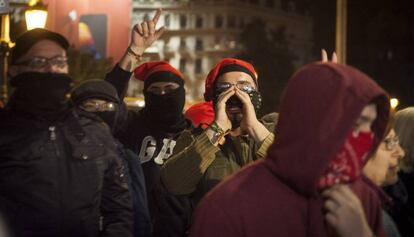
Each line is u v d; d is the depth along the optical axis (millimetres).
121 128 4855
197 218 2412
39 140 3184
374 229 2430
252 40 71188
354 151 2283
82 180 3217
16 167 3135
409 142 4074
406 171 4055
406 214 3977
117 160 3422
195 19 84688
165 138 4836
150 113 4855
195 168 3670
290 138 2260
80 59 41438
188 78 84875
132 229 3498
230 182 2408
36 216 3113
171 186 3738
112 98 4391
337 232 2191
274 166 2305
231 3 84312
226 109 3854
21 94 3230
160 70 4879
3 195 3129
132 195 3846
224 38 84750
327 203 2205
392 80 75500
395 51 75062
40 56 3258
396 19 75062
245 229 2332
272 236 2322
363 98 2191
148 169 4727
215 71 4383
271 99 69438
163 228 4348
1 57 11867
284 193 2334
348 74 2248
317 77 2248
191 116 5324
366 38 75375
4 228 3090
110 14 47000
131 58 4742
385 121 2350
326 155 2182
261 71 70188
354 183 2348
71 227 3178
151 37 4746
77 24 46594
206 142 3660
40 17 10797
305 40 84000
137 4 83750
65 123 3279
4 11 6508
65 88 3273
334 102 2197
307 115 2229
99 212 3340
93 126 3377
